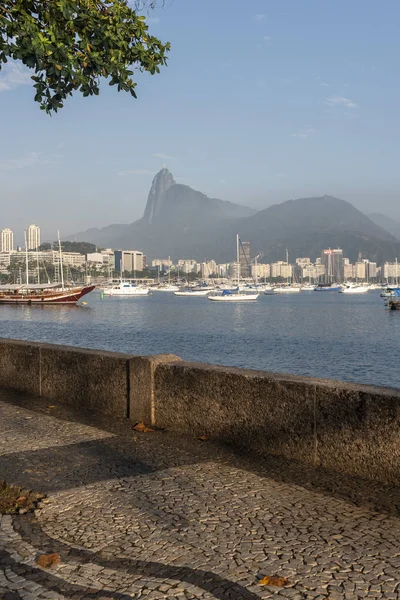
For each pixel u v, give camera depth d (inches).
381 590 139.6
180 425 292.7
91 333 3159.5
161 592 141.2
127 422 312.8
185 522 181.8
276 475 227.5
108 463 242.7
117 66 320.5
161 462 244.1
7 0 298.0
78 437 283.3
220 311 5383.9
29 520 185.2
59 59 299.7
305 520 182.5
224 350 2314.2
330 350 2301.9
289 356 2117.4
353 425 226.5
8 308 5546.3
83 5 311.3
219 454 255.4
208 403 279.7
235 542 166.9
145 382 306.7
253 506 194.7
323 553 159.2
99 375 335.6
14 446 268.4
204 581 145.6
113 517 186.5
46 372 373.7
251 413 262.2
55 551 163.6
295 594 138.6
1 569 153.8
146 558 158.4
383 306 6299.2
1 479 222.8
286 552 159.9
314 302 7490.2
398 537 169.3
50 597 140.0
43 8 314.0
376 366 1843.0
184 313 5059.1
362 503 197.3
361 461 224.2
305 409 242.4
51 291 5856.3
